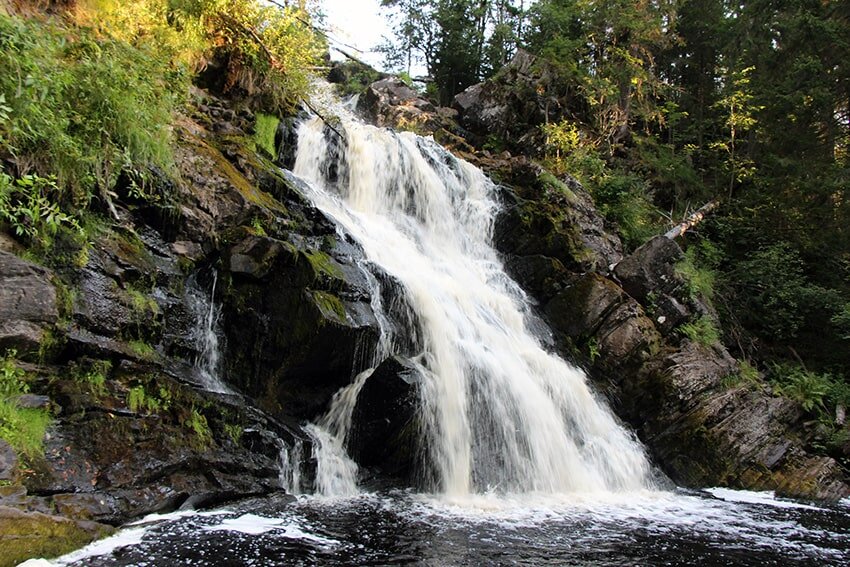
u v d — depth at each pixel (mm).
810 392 15102
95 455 6129
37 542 4891
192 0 11930
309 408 9008
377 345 9516
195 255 8648
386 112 24047
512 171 18125
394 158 15086
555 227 15750
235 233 9047
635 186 21766
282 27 13633
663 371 13164
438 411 9078
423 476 8719
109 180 7828
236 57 12922
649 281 14922
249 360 8719
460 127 24484
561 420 11133
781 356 18406
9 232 6738
